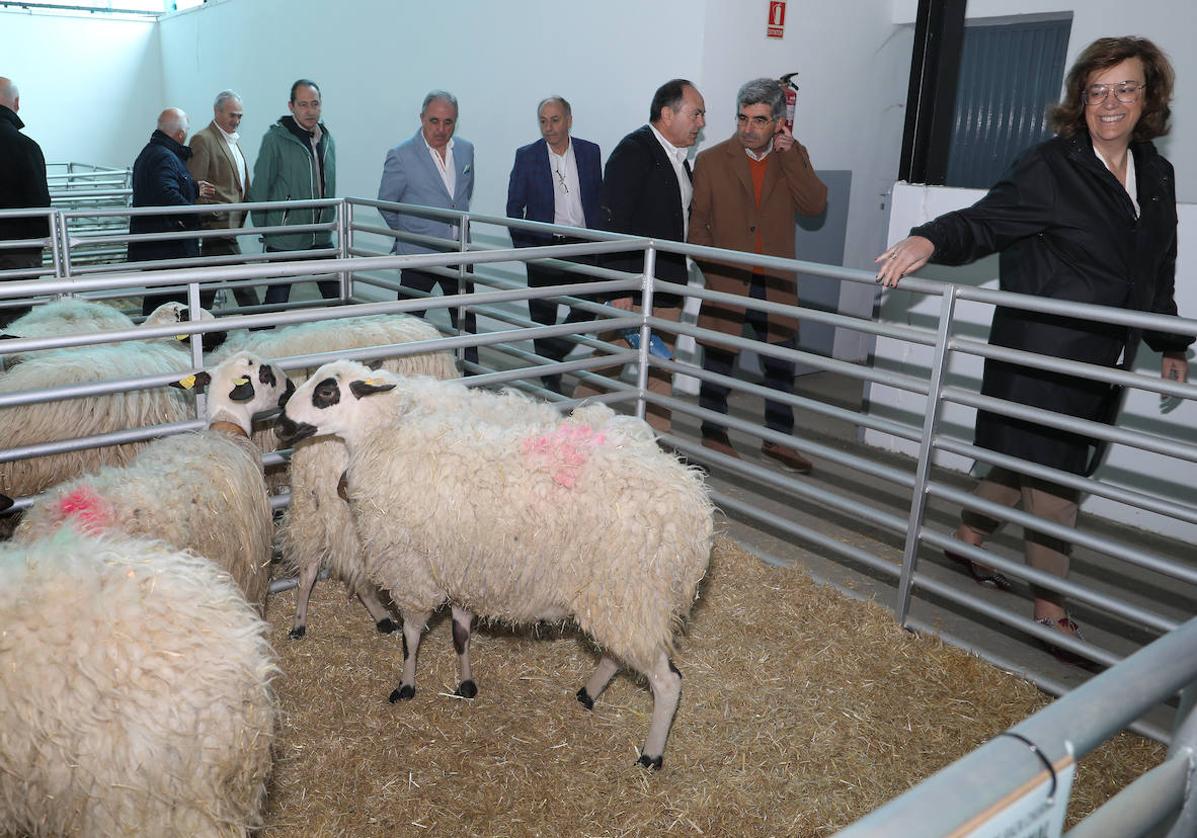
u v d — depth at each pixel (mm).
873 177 8648
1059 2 6938
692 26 7074
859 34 8102
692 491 3006
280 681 3568
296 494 3803
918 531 4059
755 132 5734
